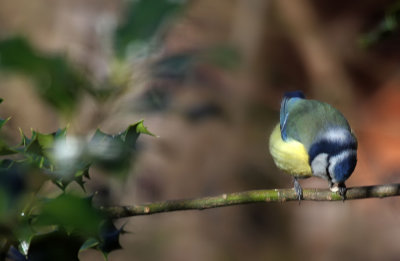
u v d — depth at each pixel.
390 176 14.39
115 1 12.44
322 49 15.71
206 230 13.05
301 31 15.49
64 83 3.29
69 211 1.74
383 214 13.65
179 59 4.58
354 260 13.15
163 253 12.40
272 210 13.77
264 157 13.84
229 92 13.74
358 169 14.63
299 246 13.41
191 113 7.22
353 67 16.00
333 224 13.67
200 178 12.98
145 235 12.63
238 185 13.29
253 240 13.27
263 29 14.70
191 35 13.59
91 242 2.55
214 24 14.01
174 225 12.93
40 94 3.31
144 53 3.91
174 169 12.73
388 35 4.89
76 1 12.23
